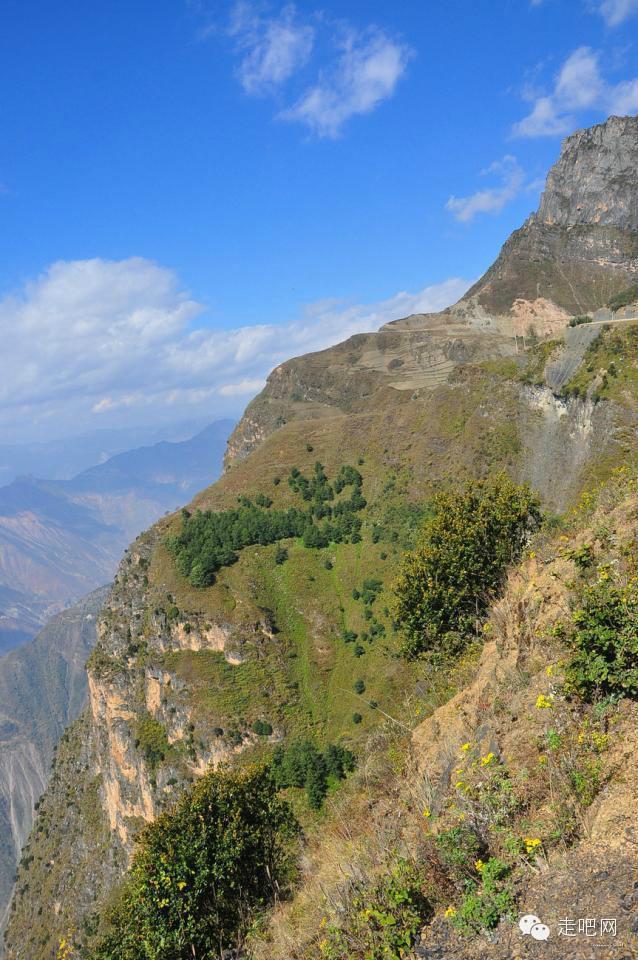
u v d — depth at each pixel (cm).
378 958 675
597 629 839
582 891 590
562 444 9138
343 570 9844
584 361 9506
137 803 8556
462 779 877
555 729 840
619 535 1112
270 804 1477
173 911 1231
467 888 674
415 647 2092
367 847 943
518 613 1180
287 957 841
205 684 8256
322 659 8462
